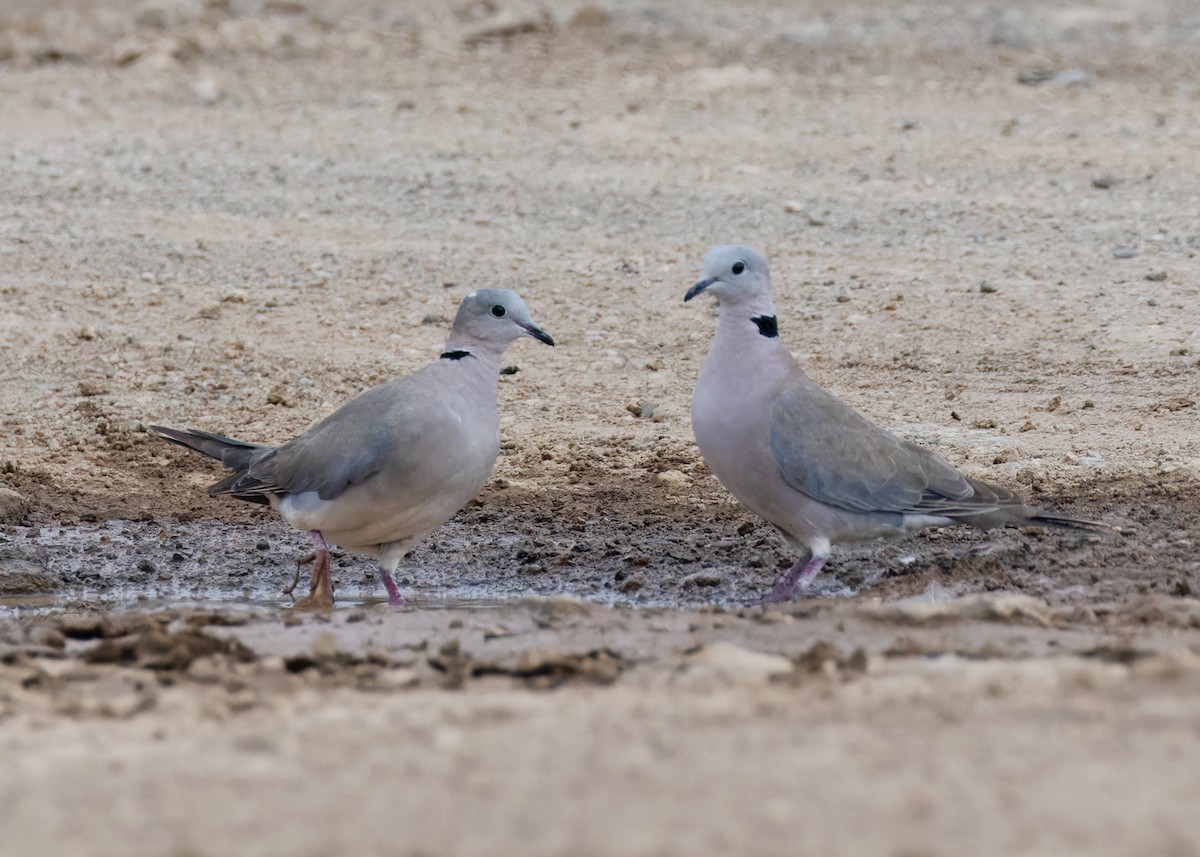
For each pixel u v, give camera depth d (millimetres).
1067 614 10125
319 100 27422
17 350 18031
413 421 11516
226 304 19281
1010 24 31438
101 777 6812
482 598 12352
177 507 14656
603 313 19047
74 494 14852
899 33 31125
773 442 11461
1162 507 13383
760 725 7371
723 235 21312
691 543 13383
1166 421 15578
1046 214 21766
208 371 17578
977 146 24547
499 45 30609
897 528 11547
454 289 19766
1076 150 24297
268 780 6703
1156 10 32750
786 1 33906
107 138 25359
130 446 15945
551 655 8859
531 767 6777
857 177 23328
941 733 7137
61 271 20250
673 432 16016
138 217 22078
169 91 27984
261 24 31031
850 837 5832
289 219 22047
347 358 17891
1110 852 5617
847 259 20438
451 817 6172
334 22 31922
